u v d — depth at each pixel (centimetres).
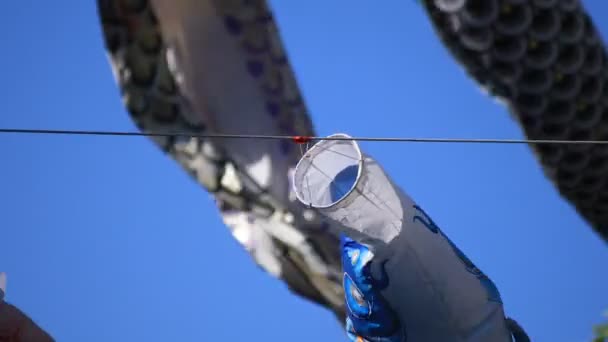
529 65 1220
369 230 791
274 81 1122
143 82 1099
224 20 1116
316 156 776
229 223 1151
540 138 1261
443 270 811
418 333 819
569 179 1284
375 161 793
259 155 1103
